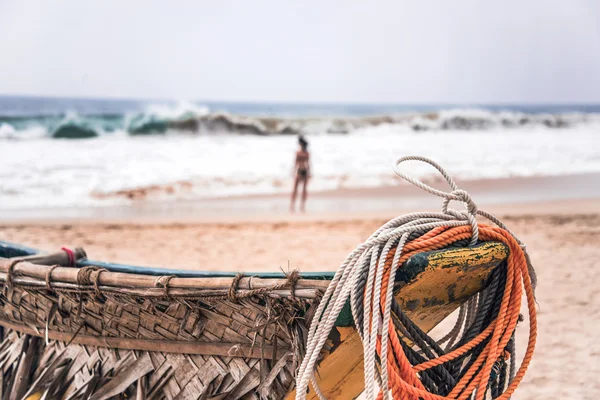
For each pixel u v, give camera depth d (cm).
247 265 833
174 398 313
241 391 295
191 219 1153
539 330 579
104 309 323
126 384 322
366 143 2503
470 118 3198
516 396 445
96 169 1684
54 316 342
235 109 6456
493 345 264
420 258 246
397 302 258
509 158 2088
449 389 266
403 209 1247
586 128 3384
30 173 1597
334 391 299
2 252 430
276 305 274
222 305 290
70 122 2467
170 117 2666
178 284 292
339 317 265
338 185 1556
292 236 1016
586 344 543
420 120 3098
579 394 447
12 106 4881
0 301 367
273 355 282
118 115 2556
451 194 269
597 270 782
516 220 1108
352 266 255
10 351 371
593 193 1431
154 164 1797
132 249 923
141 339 318
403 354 247
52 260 412
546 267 799
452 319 616
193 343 304
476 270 262
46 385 344
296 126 2789
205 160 1909
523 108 7981
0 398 363
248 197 1397
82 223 1109
